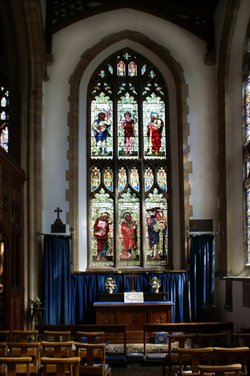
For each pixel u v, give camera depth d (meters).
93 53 18.53
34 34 16.72
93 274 17.38
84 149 18.52
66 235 17.50
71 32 18.53
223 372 6.95
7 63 16.91
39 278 16.77
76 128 18.22
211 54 18.48
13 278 14.59
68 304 16.86
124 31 18.70
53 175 17.75
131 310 15.64
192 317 17.27
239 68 17.05
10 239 13.90
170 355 9.79
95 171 18.64
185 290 17.47
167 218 18.58
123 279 17.44
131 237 18.45
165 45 18.83
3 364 7.46
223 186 17.27
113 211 18.47
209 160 18.27
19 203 15.71
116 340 15.33
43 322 16.20
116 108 18.98
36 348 9.23
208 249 17.45
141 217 18.48
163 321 15.61
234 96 17.23
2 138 18.38
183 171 18.20
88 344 8.79
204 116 18.47
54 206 17.61
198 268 17.44
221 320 16.98
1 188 13.07
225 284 16.58
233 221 16.92
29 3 15.97
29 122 16.95
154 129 19.00
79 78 18.42
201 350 7.99
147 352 14.00
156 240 18.44
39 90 17.28
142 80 19.20
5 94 18.61
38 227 16.86
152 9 18.62
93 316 17.14
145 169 18.77
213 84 18.56
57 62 18.34
